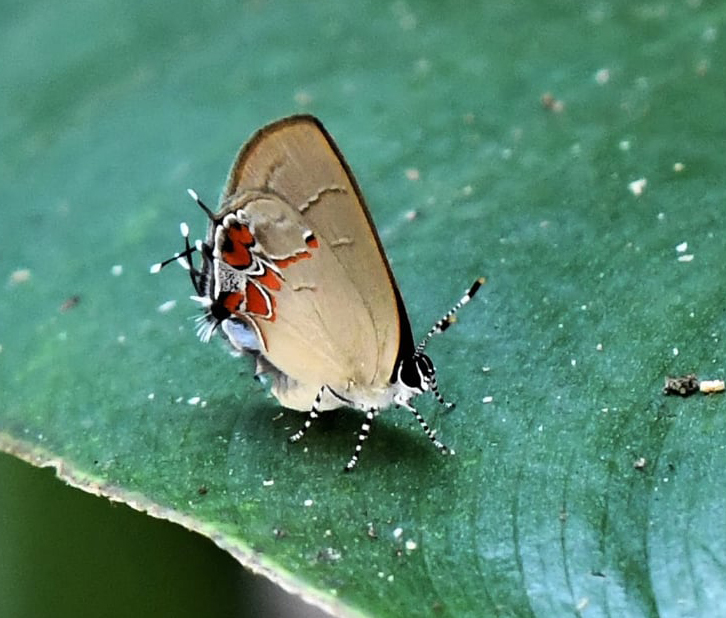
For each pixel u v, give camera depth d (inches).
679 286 6.9
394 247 7.3
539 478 6.4
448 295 7.1
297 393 6.7
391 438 6.6
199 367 6.9
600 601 6.2
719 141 7.4
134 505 6.5
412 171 7.6
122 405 6.8
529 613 6.2
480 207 7.4
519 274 7.1
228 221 6.5
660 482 6.4
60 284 7.5
